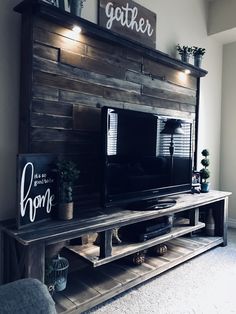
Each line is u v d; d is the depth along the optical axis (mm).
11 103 1681
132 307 1650
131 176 1991
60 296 1578
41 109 1704
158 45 2691
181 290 1861
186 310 1638
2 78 1639
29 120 1639
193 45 3107
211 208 2768
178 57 2891
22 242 1277
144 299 1738
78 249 1775
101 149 1806
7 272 1568
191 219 2406
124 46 2160
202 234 2750
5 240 1572
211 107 3439
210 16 3307
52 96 1760
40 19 1652
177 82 2777
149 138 2133
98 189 2080
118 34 2029
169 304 1693
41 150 1718
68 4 1862
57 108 1794
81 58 1915
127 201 1965
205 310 1645
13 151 1697
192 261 2334
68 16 1683
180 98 2826
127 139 1957
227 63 3541
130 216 1768
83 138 1962
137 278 1814
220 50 3531
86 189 2018
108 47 2092
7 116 1667
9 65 1664
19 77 1706
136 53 2318
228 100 3543
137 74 2346
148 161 2131
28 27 1623
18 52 1698
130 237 1991
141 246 1858
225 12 3178
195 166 3117
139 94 2373
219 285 1940
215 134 3520
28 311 673
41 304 701
